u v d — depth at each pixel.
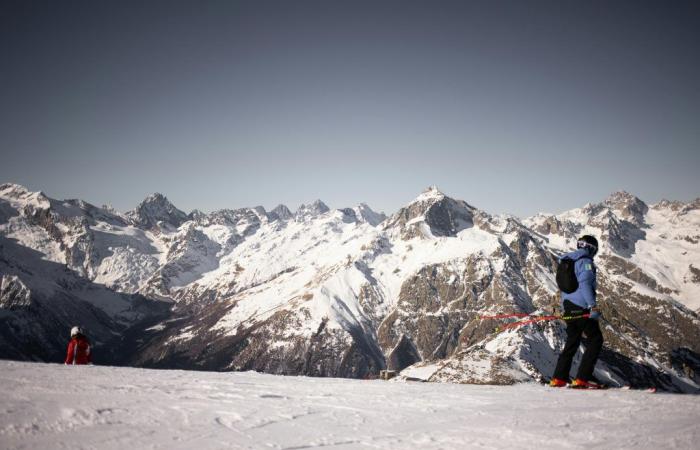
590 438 6.23
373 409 8.33
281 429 6.65
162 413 7.12
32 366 11.91
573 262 12.08
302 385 10.92
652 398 9.70
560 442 6.07
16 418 6.30
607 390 11.20
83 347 20.97
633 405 8.80
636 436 6.28
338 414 7.81
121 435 5.92
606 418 7.57
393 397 9.60
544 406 8.80
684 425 6.87
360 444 6.08
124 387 9.04
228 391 9.33
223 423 6.78
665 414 7.84
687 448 5.61
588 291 11.73
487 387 11.72
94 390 8.55
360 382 12.34
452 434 6.59
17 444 5.34
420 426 7.10
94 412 6.86
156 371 12.45
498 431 6.73
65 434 5.82
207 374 12.80
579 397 9.94
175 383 9.96
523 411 8.28
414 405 8.81
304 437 6.30
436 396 9.95
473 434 6.59
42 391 8.24
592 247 12.12
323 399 9.09
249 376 12.45
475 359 100.81
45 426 6.09
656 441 5.98
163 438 5.92
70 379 9.73
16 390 8.21
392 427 7.03
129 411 7.09
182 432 6.22
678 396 10.14
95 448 5.39
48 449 5.23
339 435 6.48
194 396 8.55
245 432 6.39
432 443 6.14
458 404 8.98
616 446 5.79
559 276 12.27
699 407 8.51
